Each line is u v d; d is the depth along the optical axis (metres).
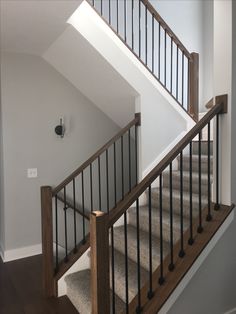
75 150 3.72
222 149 2.08
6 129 3.30
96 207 3.88
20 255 3.40
